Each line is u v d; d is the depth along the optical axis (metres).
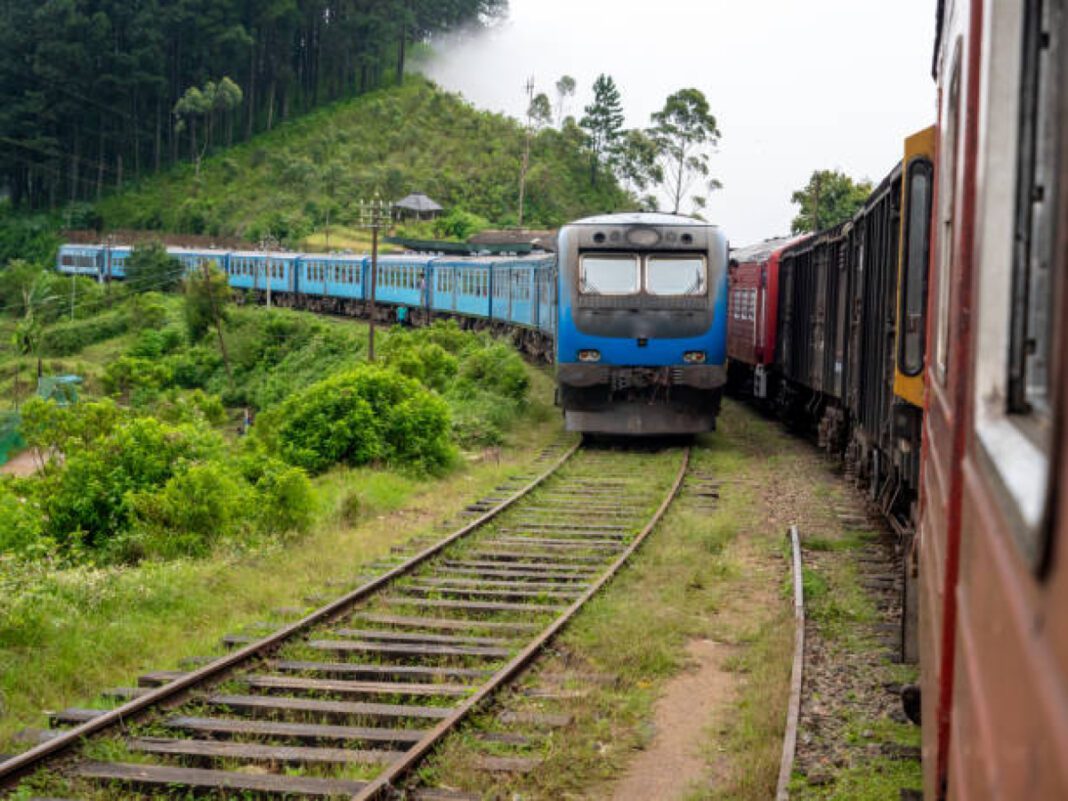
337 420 17.72
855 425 13.64
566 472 15.95
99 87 119.44
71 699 7.08
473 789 5.42
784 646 7.56
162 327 61.53
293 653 7.70
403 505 14.45
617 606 8.81
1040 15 1.48
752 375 25.61
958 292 2.35
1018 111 1.53
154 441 13.37
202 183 119.38
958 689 2.11
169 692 6.59
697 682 7.33
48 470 14.98
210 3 131.00
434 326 35.78
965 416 2.15
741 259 25.48
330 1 146.50
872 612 8.54
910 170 7.27
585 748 5.98
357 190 107.88
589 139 119.00
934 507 3.52
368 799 5.07
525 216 102.88
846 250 13.76
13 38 122.75
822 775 5.52
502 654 7.58
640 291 17.50
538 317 26.89
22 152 117.06
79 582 9.42
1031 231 1.53
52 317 71.38
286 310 53.97
